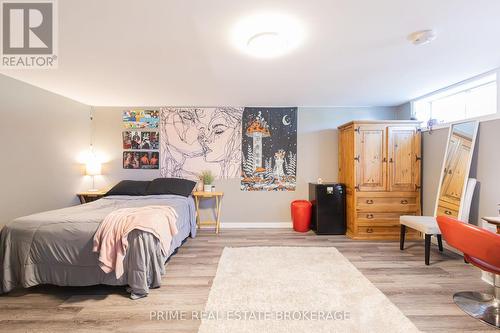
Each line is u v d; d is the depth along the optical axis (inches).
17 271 81.6
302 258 111.5
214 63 95.9
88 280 81.8
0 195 107.5
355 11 63.1
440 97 136.1
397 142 141.9
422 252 119.9
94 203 120.6
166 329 65.0
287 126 170.9
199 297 80.0
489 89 110.0
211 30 72.0
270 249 123.6
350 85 124.2
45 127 130.1
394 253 118.3
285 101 157.6
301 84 122.8
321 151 171.8
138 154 168.9
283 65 98.1
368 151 142.8
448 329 64.6
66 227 82.7
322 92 136.7
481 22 68.4
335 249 123.6
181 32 73.0
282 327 64.7
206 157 169.5
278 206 171.2
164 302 77.4
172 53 87.1
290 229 165.2
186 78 113.3
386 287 85.7
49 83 119.5
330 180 171.6
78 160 154.9
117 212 90.3
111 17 65.4
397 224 142.6
